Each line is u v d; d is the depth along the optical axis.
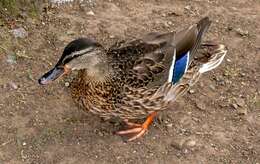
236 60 1.71
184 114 1.54
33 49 1.69
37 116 1.51
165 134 1.49
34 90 1.57
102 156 1.43
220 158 1.44
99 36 1.76
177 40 1.45
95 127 1.49
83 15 1.82
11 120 1.49
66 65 1.37
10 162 1.41
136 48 1.43
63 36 1.74
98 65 1.38
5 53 1.66
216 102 1.57
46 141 1.46
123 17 1.83
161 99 1.42
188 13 1.87
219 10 1.89
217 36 1.79
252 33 1.81
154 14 1.85
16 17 1.76
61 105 1.54
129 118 1.47
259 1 1.93
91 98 1.41
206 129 1.50
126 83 1.38
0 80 1.59
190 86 1.52
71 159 1.42
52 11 1.81
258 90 1.62
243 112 1.54
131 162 1.42
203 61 1.49
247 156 1.45
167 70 1.42
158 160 1.43
